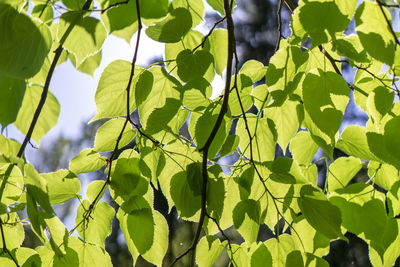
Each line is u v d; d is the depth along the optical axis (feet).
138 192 5.07
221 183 4.96
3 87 4.94
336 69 5.50
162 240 5.29
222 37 6.00
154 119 5.00
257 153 6.13
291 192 5.44
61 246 5.12
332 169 6.01
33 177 4.17
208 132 5.08
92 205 5.05
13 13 3.69
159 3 5.80
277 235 5.58
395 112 5.03
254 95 6.15
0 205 4.63
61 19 4.95
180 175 5.12
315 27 4.11
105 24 5.99
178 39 5.07
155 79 5.47
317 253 5.86
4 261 4.97
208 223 5.79
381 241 5.40
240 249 5.75
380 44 3.92
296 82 4.81
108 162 5.32
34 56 3.80
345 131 5.75
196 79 5.18
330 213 4.92
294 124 6.04
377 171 5.95
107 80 5.27
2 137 5.10
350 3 4.10
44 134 5.84
